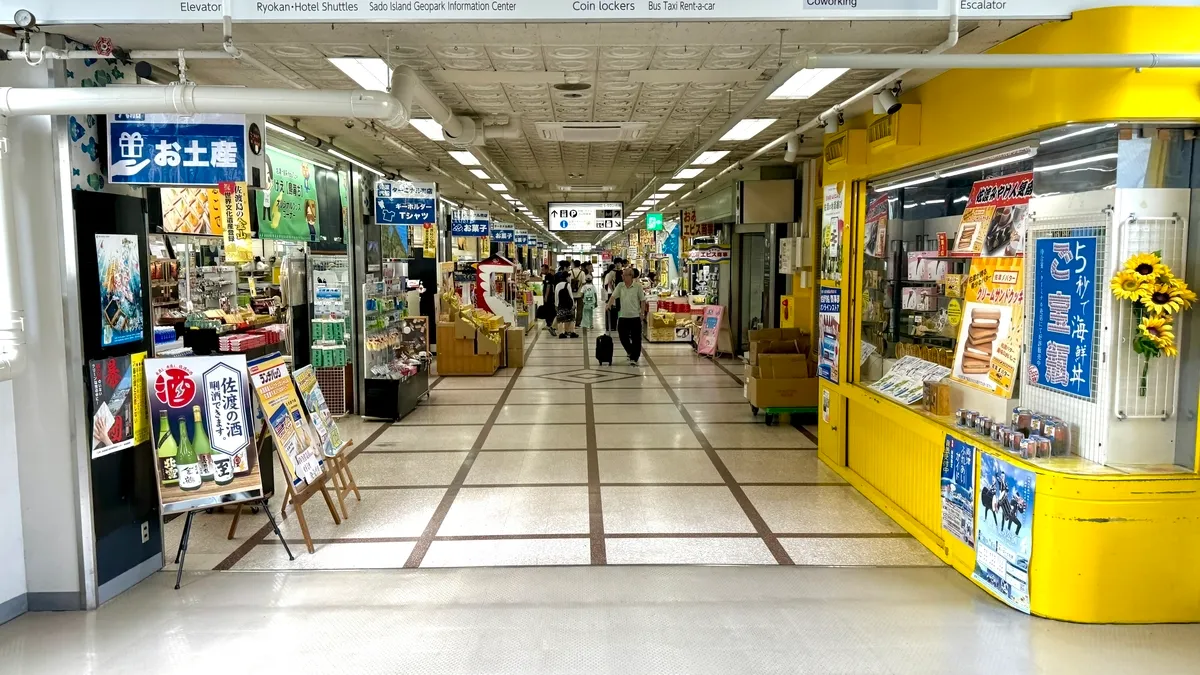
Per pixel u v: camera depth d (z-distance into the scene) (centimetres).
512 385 1046
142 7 336
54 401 363
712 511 505
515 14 330
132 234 404
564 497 537
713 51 433
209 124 390
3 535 359
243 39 375
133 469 400
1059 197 364
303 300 827
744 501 526
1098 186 343
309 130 680
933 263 500
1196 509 335
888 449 505
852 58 321
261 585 394
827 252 621
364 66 455
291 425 451
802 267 946
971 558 395
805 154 884
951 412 449
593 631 338
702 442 702
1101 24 323
